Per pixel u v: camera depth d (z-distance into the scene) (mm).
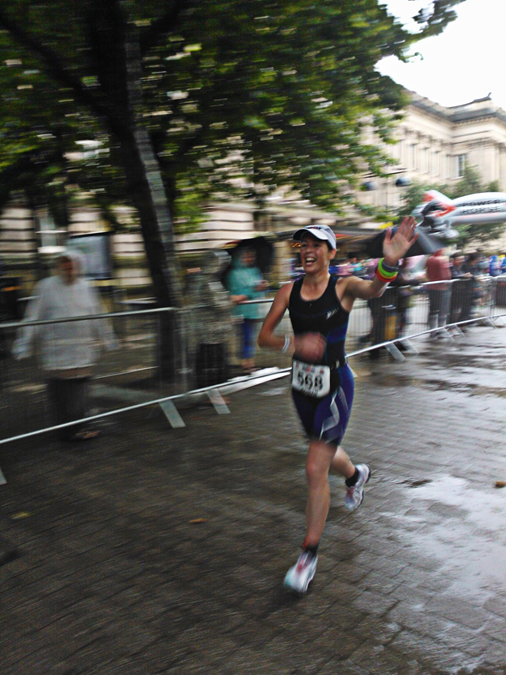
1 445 4867
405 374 7598
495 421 5418
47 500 3770
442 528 3273
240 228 19438
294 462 4391
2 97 6391
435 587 2680
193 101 7309
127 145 6168
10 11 5461
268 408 5977
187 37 6387
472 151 44438
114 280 13492
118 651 2281
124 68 5898
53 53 5941
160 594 2678
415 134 40875
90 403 5066
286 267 14141
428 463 4324
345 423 2822
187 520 3445
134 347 5375
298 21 6383
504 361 8531
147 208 6207
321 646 2285
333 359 2775
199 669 2172
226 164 8570
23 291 11883
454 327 11344
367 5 6965
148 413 5773
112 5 5531
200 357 5996
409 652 2234
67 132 7664
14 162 8359
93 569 2914
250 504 3658
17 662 2227
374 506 3574
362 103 8438
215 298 6090
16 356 4566
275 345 2924
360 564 2896
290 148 8102
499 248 34344
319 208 9359
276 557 2998
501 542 3104
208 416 5699
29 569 2924
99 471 4266
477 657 2197
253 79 6832
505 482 3916
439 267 10820
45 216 14789
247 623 2443
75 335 4875
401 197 26328
